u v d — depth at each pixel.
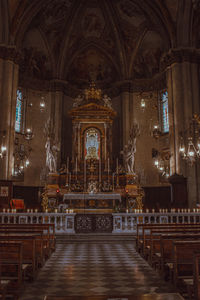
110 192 22.81
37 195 27.03
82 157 27.09
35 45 27.95
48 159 25.03
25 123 27.66
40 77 29.08
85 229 15.32
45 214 14.91
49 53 28.77
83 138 27.50
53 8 25.70
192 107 21.77
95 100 28.62
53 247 11.80
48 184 23.70
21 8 22.66
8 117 21.94
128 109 28.92
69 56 29.73
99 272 8.57
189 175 20.67
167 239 7.62
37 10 24.19
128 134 28.44
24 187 26.39
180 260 6.48
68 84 30.12
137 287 7.11
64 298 4.02
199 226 10.18
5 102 21.92
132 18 26.92
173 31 22.92
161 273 7.85
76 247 13.11
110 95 31.00
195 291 5.18
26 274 7.52
